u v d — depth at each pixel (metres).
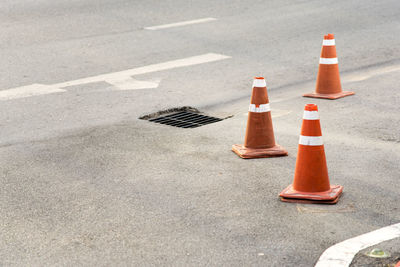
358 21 16.23
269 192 6.70
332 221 5.93
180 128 9.15
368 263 5.11
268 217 6.07
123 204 6.45
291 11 17.44
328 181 6.54
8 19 16.38
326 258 5.22
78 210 6.32
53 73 12.17
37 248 5.55
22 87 11.31
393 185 6.78
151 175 7.26
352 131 8.70
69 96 10.81
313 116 6.43
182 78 11.88
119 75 12.08
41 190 6.88
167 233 5.77
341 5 18.08
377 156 7.68
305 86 11.33
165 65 12.73
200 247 5.49
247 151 7.84
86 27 15.71
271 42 14.41
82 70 12.38
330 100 10.33
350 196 6.52
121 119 9.62
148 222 6.01
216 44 14.30
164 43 14.37
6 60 12.98
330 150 7.93
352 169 7.27
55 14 16.94
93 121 9.53
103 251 5.47
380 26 15.68
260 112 7.83
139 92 11.02
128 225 5.96
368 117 9.31
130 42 14.44
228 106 10.26
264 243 5.53
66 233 5.83
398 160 7.53
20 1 18.48
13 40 14.48
